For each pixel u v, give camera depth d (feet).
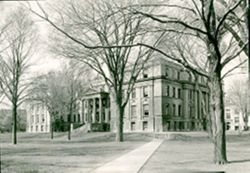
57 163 51.03
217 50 47.32
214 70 50.80
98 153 71.31
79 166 47.01
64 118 272.51
